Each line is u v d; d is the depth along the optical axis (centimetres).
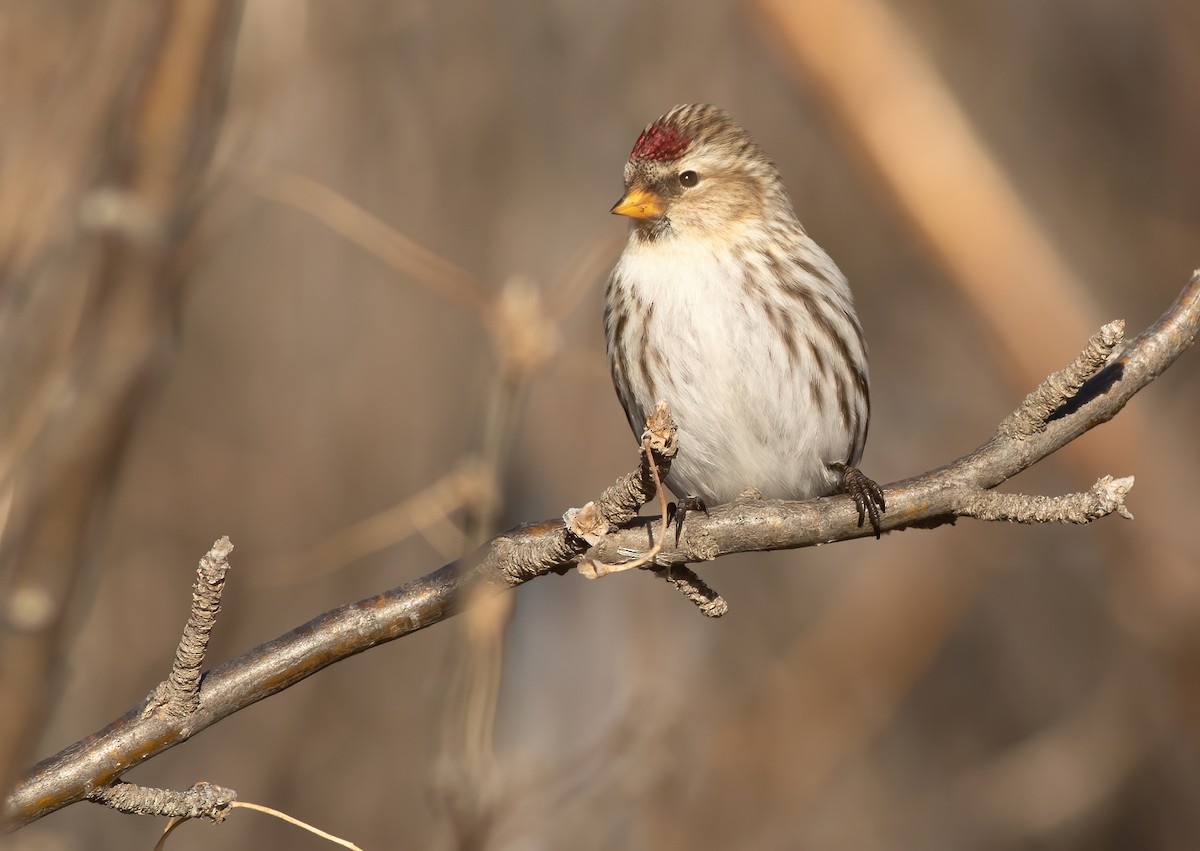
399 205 1122
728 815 1153
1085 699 1278
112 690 1102
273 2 563
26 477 389
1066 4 1238
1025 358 714
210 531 1164
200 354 1175
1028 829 1223
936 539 1259
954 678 1306
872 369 1272
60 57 677
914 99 720
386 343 1184
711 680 1202
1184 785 1203
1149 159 1234
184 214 376
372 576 1183
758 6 733
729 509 580
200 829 1160
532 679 1018
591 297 1066
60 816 1109
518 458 999
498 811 700
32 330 511
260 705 1198
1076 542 1288
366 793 1170
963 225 711
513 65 1128
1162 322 584
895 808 1236
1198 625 809
